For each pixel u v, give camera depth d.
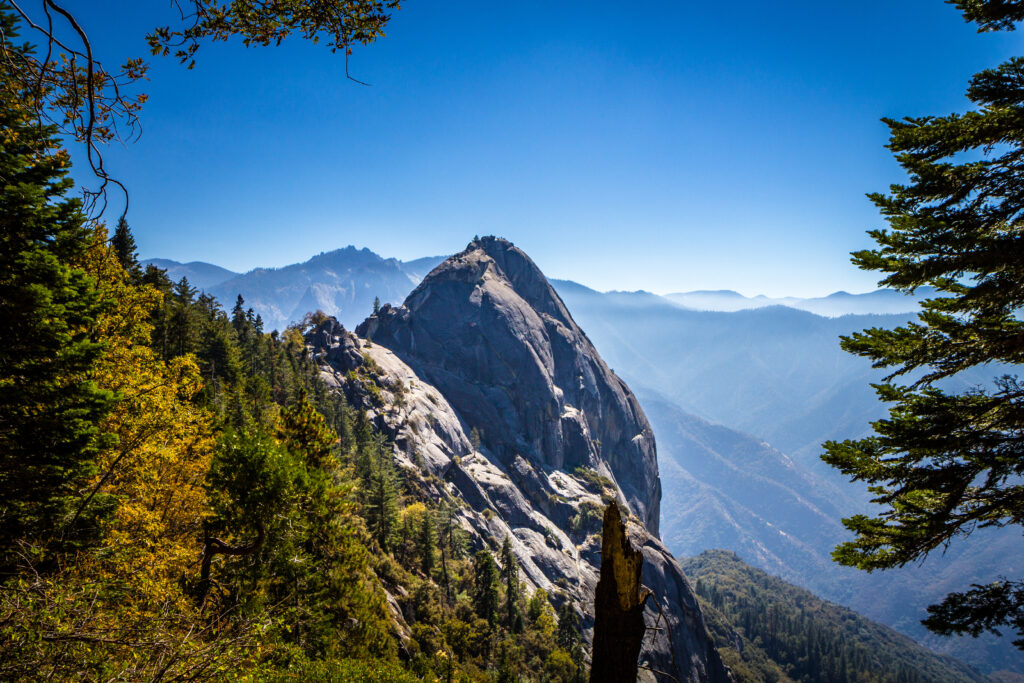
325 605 27.66
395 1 6.65
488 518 137.12
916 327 10.08
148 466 22.48
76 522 15.12
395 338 198.88
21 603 8.80
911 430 9.38
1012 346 8.96
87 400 15.08
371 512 80.12
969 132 9.23
